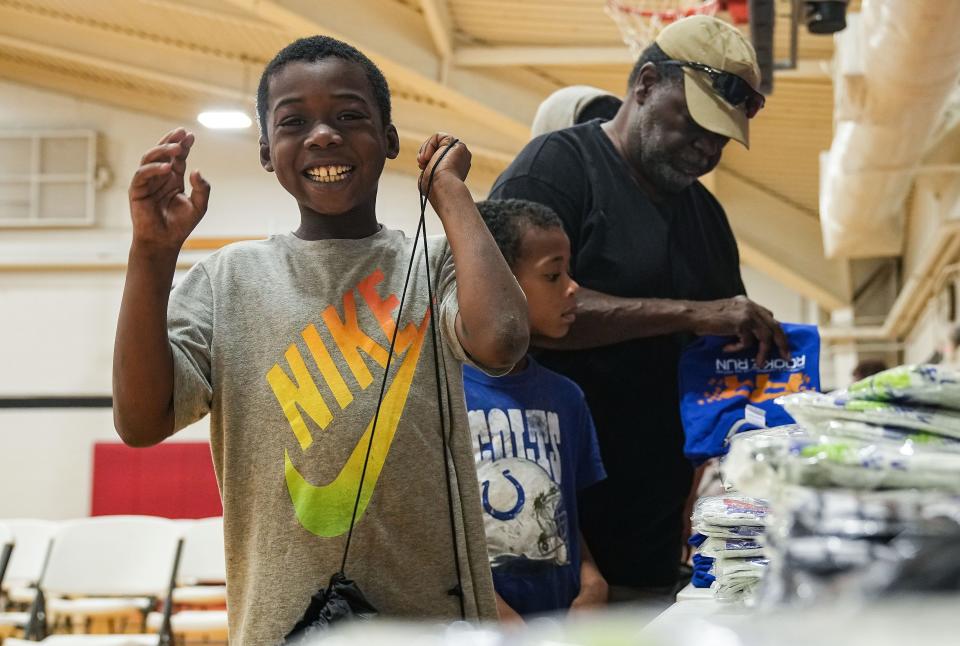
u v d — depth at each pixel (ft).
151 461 33.04
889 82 15.47
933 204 23.80
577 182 6.87
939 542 1.76
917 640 1.32
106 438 34.91
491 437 5.69
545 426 5.92
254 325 4.21
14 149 36.32
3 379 35.42
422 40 23.48
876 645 1.34
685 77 6.68
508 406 5.81
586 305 6.47
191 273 4.37
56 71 36.27
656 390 6.87
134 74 31.40
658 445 6.88
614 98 8.35
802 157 26.53
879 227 23.38
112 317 35.70
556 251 6.05
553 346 6.57
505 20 22.63
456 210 4.13
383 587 3.92
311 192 4.32
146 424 3.92
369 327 4.17
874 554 1.80
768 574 2.12
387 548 3.94
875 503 2.05
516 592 5.51
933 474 2.45
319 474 3.96
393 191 33.68
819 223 29.89
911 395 2.81
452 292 4.24
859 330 31.35
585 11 21.58
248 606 3.93
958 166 19.74
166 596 16.60
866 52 15.49
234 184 35.29
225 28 28.07
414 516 4.00
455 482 4.09
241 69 30.71
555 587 5.67
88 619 23.26
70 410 35.19
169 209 3.80
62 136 36.22
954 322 24.25
